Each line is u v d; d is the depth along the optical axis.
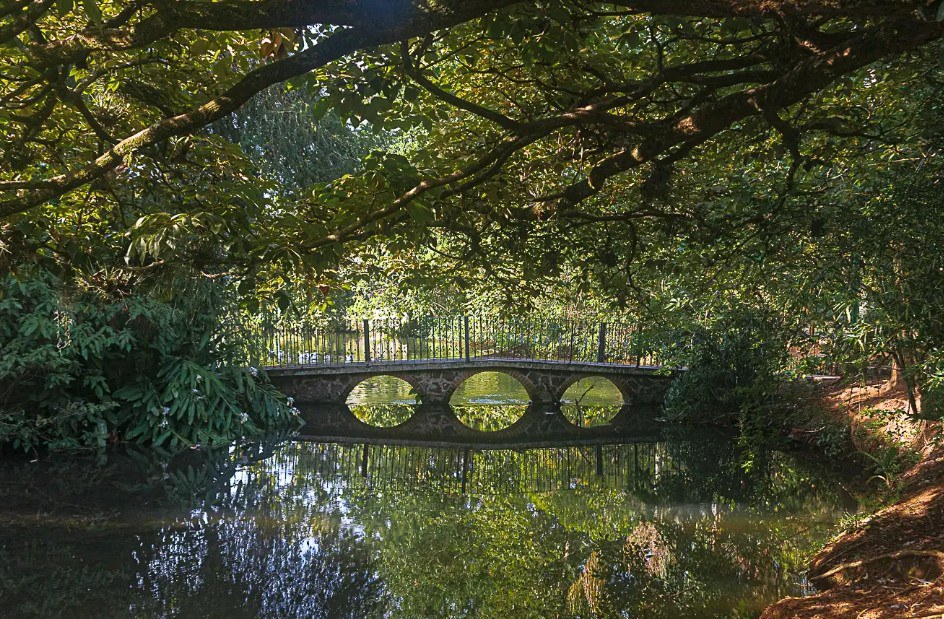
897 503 6.88
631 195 6.47
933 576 4.82
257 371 15.55
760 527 8.15
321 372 17.27
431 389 17.86
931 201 5.67
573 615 5.88
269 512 9.14
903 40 2.98
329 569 7.09
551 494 10.23
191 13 2.69
